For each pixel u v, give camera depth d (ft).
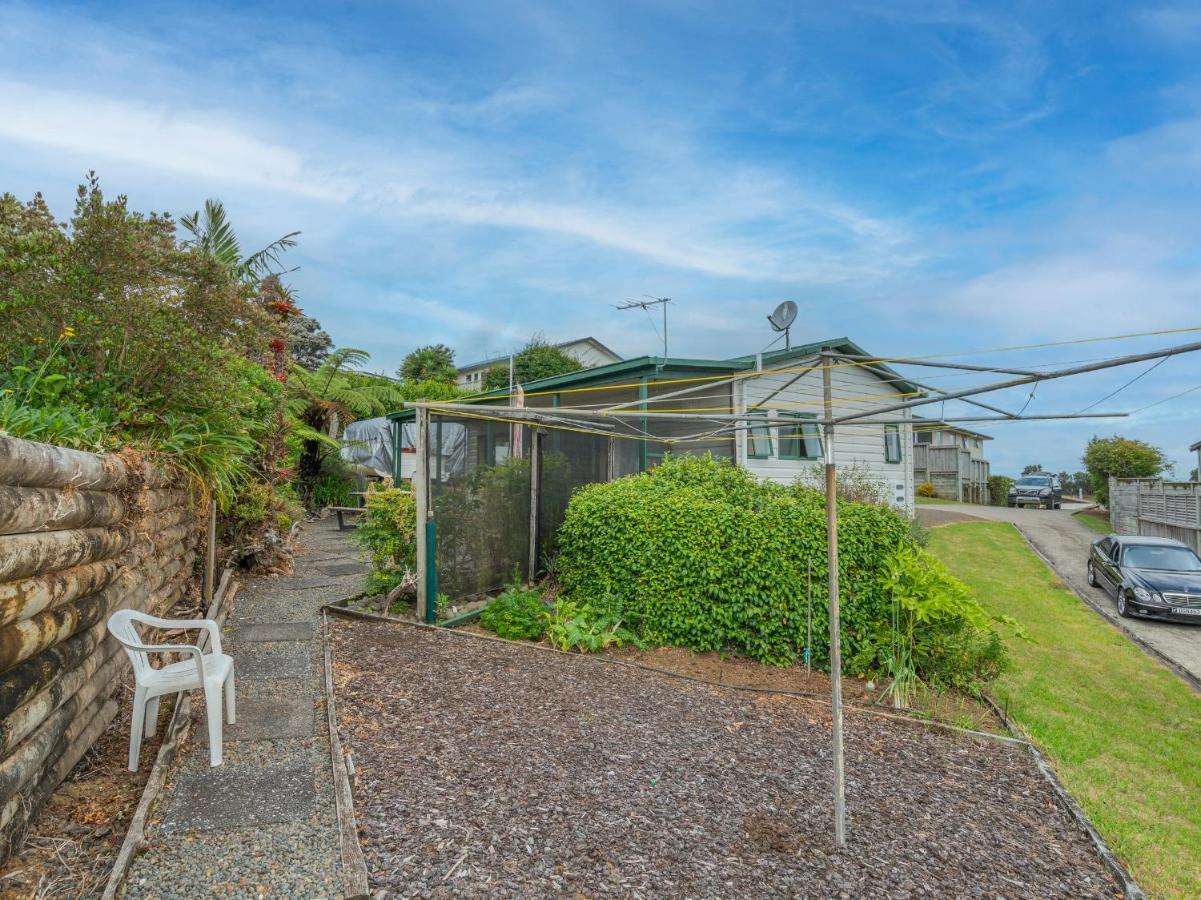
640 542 22.07
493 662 17.93
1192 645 30.17
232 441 19.62
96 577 10.93
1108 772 15.88
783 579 20.18
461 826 9.77
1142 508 60.13
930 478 103.50
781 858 9.91
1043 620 32.89
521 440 27.35
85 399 15.71
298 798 10.19
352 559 32.86
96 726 11.43
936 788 12.93
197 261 17.33
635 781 11.82
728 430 15.79
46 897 7.63
